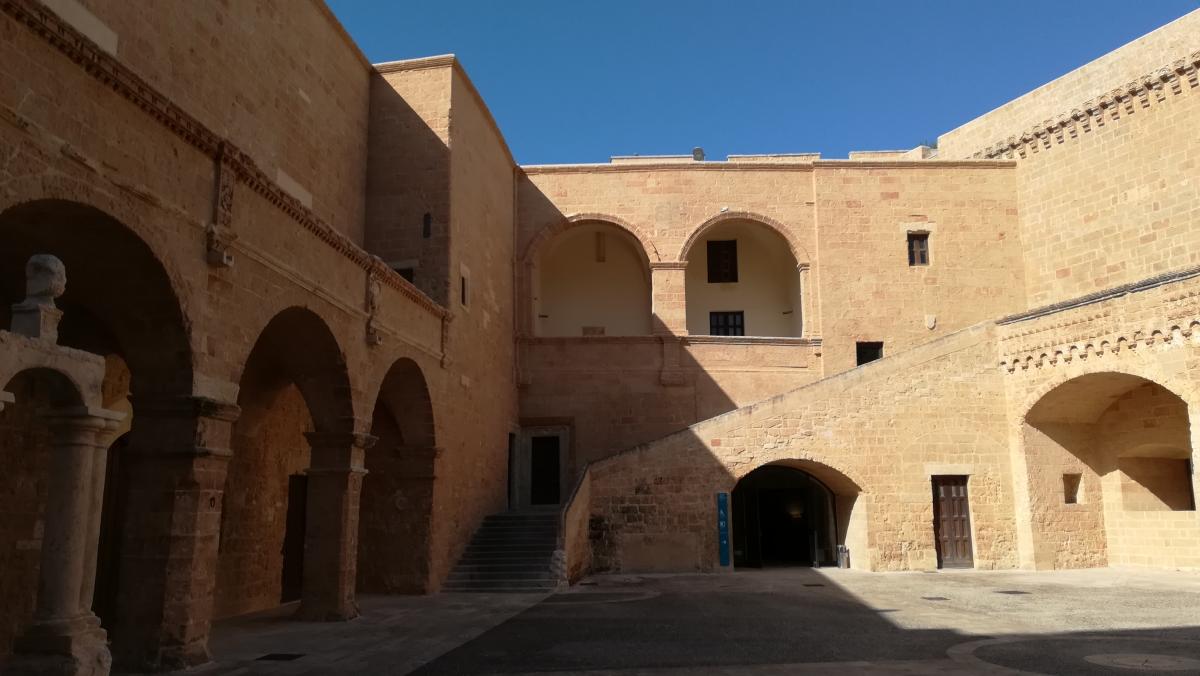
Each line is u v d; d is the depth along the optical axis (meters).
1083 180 27.84
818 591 19.00
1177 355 20.28
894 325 28.94
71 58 8.88
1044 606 16.08
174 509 10.68
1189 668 9.95
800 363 28.88
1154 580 20.80
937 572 23.23
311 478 15.34
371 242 21.42
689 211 29.62
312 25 18.75
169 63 13.33
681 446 23.78
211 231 11.16
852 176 29.86
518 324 28.50
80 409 8.15
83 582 8.22
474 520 22.53
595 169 29.67
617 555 23.23
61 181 8.70
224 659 11.27
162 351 10.77
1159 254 25.53
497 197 26.69
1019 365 24.39
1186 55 25.05
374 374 16.34
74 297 10.96
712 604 16.83
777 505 29.34
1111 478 24.61
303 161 18.12
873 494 23.91
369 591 19.14
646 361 28.58
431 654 11.56
